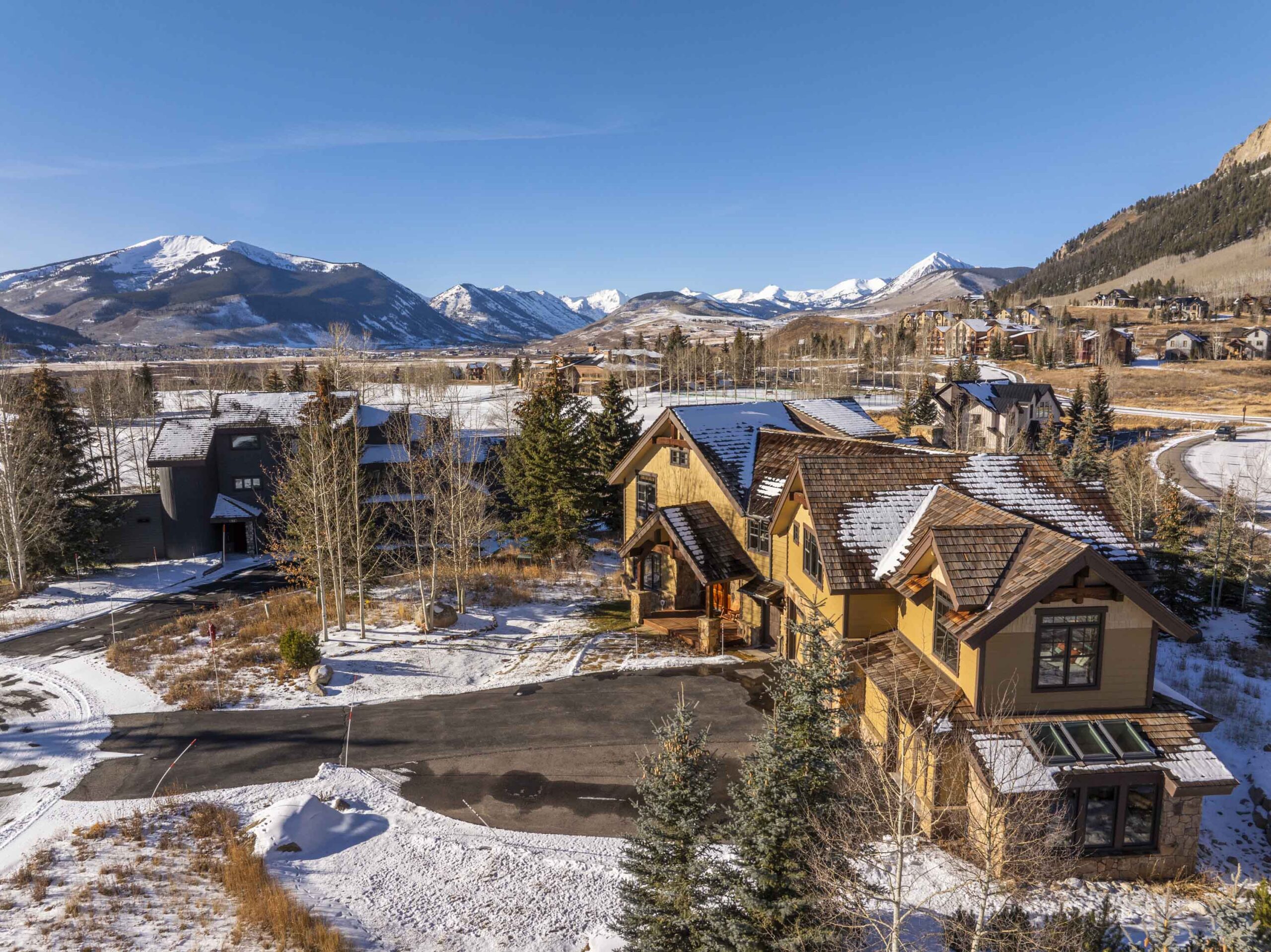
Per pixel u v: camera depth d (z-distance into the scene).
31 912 15.63
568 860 18.08
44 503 46.22
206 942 14.71
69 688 29.00
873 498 24.81
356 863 18.05
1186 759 17.36
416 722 25.59
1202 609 40.47
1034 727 17.89
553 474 45.69
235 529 56.25
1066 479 25.00
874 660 21.95
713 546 32.53
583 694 27.38
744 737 23.88
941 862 17.39
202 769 22.61
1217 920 12.45
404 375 151.25
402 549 49.62
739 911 12.79
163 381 178.38
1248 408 108.44
